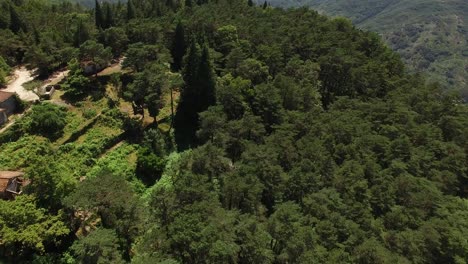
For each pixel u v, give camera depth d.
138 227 44.59
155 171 59.88
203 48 71.44
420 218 54.38
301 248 40.66
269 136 62.47
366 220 49.56
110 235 40.16
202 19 96.00
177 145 68.31
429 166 65.88
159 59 79.19
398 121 73.94
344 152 61.72
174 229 39.03
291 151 57.94
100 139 63.81
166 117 73.25
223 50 87.94
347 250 44.47
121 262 39.06
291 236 41.66
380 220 52.34
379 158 64.69
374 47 106.31
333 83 90.00
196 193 44.47
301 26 103.00
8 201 44.44
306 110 74.00
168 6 120.62
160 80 67.62
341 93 88.56
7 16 104.50
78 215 48.00
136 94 69.75
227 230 40.16
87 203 42.69
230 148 61.53
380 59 99.00
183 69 76.44
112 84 77.94
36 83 77.56
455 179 64.75
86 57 80.06
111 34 89.06
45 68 84.38
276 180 51.91
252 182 48.50
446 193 64.62
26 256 42.91
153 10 112.12
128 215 44.12
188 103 73.06
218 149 54.97
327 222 45.47
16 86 79.06
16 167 55.88
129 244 44.34
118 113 69.75
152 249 39.78
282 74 80.94
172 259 36.62
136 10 111.62
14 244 41.94
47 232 42.44
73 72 78.06
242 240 40.22
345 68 86.56
